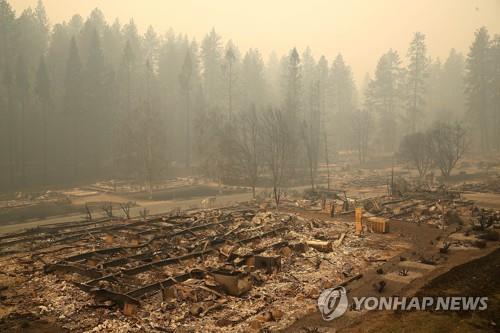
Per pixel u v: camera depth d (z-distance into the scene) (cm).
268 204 3750
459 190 4612
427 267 1859
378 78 9688
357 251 2192
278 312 1359
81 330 1258
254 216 2967
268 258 1822
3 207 4019
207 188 5400
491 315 1359
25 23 7456
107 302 1439
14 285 1639
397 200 3869
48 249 2180
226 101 8231
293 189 5266
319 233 2523
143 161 5078
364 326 1265
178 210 3438
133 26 8394
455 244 2291
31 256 2030
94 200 4516
